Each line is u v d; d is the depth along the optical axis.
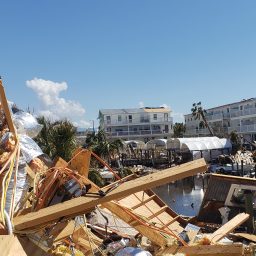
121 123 100.19
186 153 63.50
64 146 19.14
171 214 9.76
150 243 6.08
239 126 85.31
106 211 7.34
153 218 8.57
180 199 32.78
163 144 65.19
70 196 4.55
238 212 10.20
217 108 94.62
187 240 6.95
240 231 9.32
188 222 10.30
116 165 41.06
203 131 98.50
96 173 20.17
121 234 6.55
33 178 4.73
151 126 101.31
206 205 10.62
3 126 4.86
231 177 10.59
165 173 3.91
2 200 3.79
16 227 3.59
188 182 44.62
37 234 3.95
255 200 10.20
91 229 6.69
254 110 81.38
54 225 4.10
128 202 8.55
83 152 5.50
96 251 5.52
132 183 3.88
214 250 5.28
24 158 4.63
